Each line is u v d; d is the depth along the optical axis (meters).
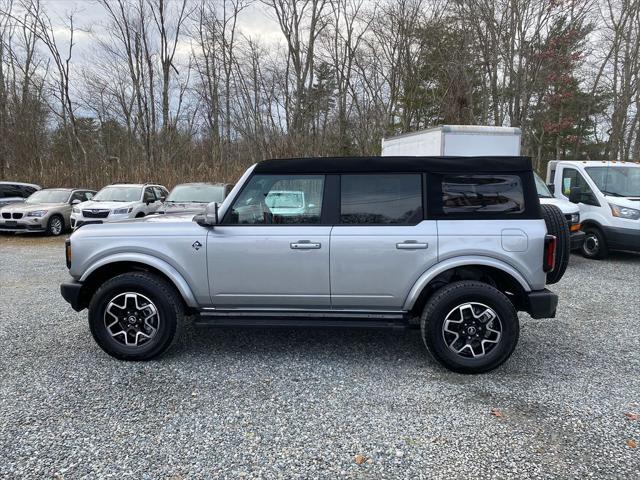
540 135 29.50
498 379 3.79
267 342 4.63
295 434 2.97
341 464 2.66
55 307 5.94
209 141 24.88
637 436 2.95
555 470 2.61
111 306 4.06
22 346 4.50
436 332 3.81
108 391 3.55
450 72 21.66
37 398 3.43
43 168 20.66
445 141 8.82
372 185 3.97
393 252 3.85
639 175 9.80
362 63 24.77
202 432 2.99
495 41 19.61
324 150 22.14
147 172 19.69
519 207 3.86
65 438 2.90
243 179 4.06
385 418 3.17
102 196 13.72
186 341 4.64
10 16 23.91
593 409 3.30
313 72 24.98
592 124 29.48
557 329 5.13
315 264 3.91
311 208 4.00
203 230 4.03
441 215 3.89
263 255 3.95
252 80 23.81
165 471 2.59
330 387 3.64
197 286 4.03
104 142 27.14
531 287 3.82
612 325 5.27
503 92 20.31
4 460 2.67
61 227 14.38
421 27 23.55
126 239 4.07
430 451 2.79
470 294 3.77
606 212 9.40
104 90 26.95
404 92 24.67
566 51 20.14
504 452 2.78
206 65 25.27
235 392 3.55
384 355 4.30
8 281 7.62
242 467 2.63
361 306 3.99
